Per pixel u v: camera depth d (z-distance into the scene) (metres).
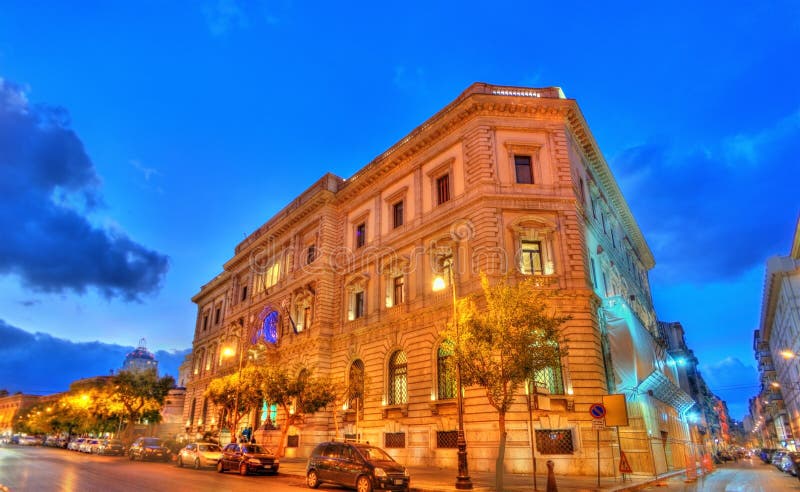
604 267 34.69
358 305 38.66
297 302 43.53
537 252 29.19
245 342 50.44
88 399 57.41
